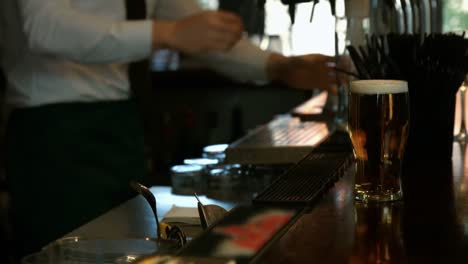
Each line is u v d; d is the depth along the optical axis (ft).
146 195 4.62
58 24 7.89
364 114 4.06
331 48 8.73
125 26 7.94
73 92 8.39
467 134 6.37
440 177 4.76
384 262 3.10
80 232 5.02
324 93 11.64
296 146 6.46
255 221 3.62
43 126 8.34
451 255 3.17
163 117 17.25
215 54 10.12
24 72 8.39
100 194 8.46
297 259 3.15
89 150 8.45
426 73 5.30
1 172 11.68
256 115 18.11
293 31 11.39
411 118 5.41
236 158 6.52
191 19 7.98
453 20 9.75
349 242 3.37
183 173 6.36
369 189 4.14
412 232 3.52
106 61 8.05
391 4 6.30
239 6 12.98
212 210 4.38
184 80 18.01
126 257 3.85
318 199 4.21
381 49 5.37
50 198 8.34
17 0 7.98
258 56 9.98
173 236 4.25
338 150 5.73
